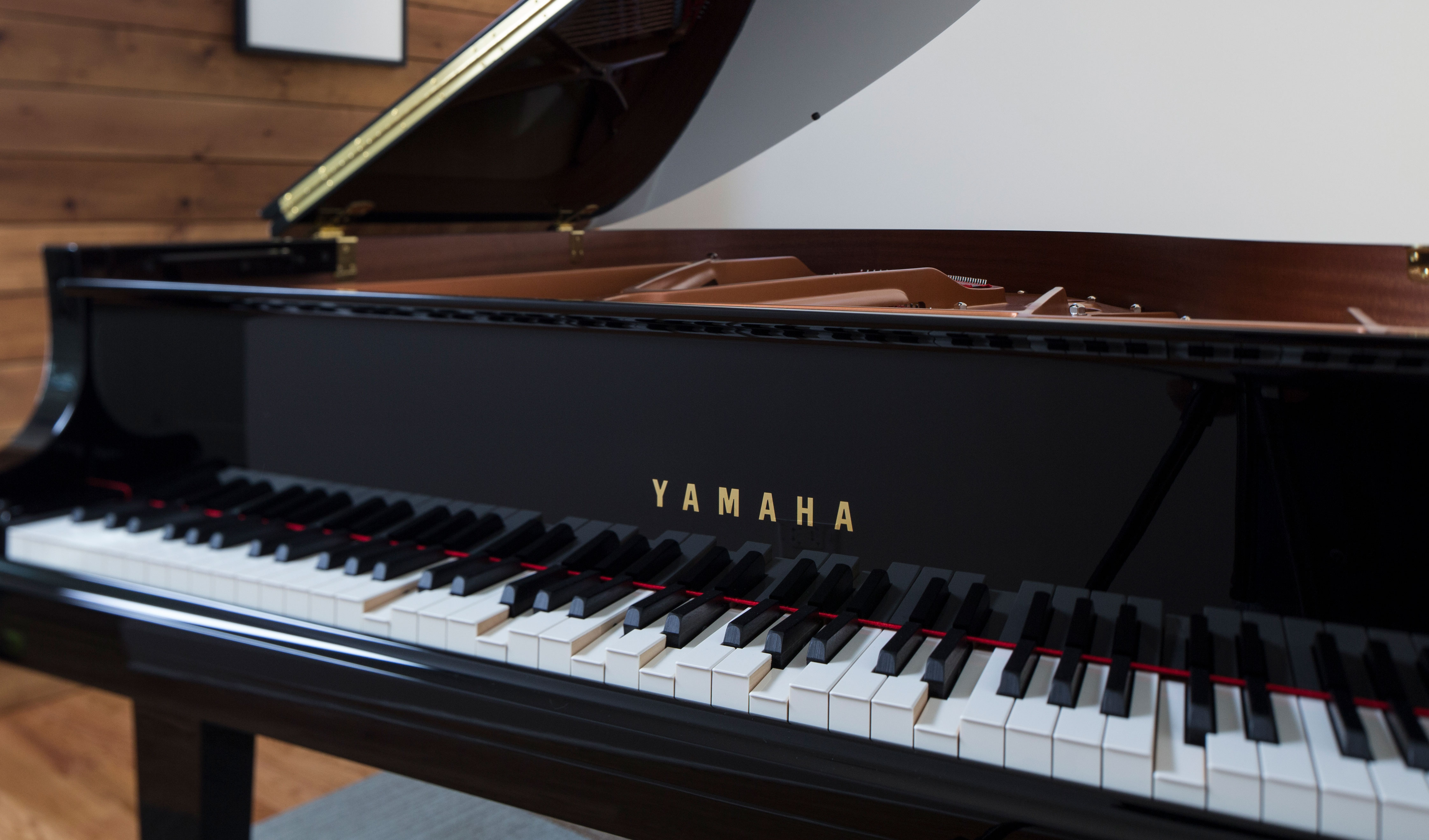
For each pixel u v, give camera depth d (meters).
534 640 0.97
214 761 1.39
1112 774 0.76
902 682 0.87
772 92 1.75
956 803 0.79
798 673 0.90
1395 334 0.79
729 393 1.05
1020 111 2.11
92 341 1.48
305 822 2.15
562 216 2.09
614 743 0.93
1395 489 0.80
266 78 2.96
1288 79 2.12
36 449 1.44
